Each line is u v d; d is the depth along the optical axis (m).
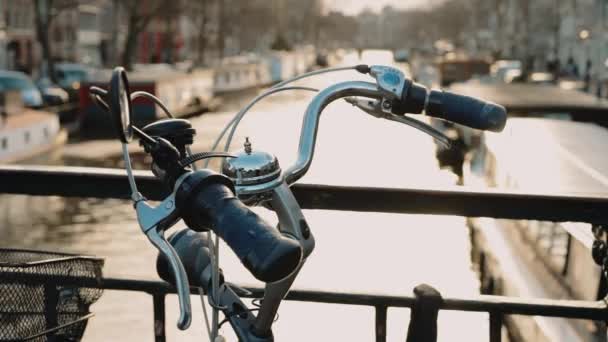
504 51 86.44
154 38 76.38
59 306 2.02
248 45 101.81
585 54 56.47
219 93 55.22
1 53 50.97
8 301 1.95
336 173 26.53
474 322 9.73
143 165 27.05
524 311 2.27
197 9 69.62
